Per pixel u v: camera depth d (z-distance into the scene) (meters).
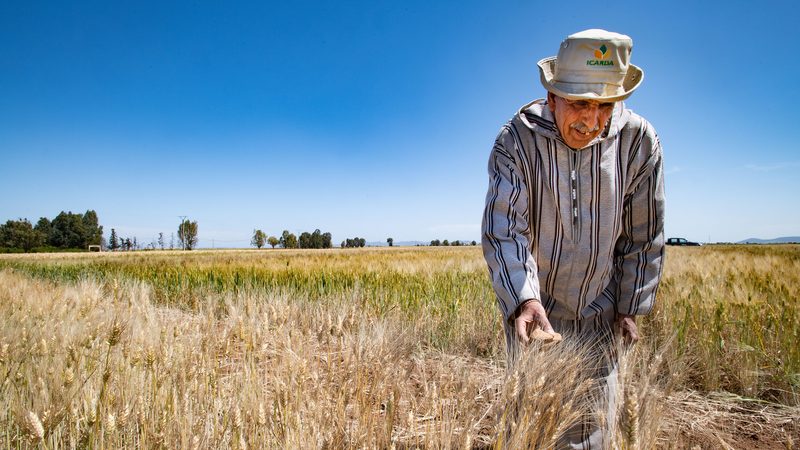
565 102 1.46
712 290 4.70
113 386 2.10
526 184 1.70
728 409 2.65
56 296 4.70
